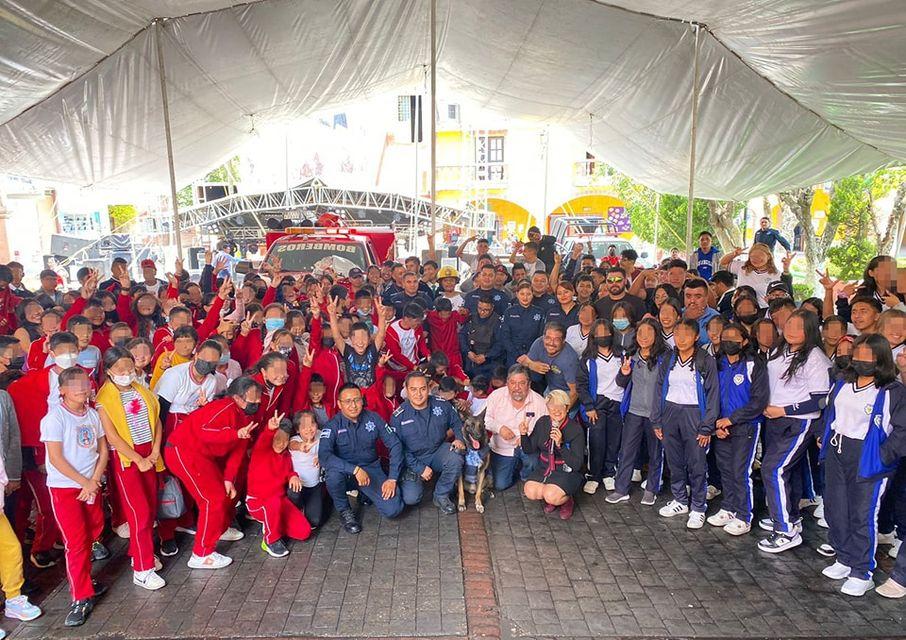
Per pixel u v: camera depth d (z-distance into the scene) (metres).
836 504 4.06
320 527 4.95
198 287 7.23
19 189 22.53
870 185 15.22
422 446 5.07
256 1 8.12
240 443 4.47
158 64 8.77
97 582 4.14
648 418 5.20
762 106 9.51
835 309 5.89
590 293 6.76
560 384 5.82
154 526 4.62
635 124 12.04
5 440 3.97
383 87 13.82
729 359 4.72
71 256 19.38
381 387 5.69
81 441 3.82
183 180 14.52
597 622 3.72
